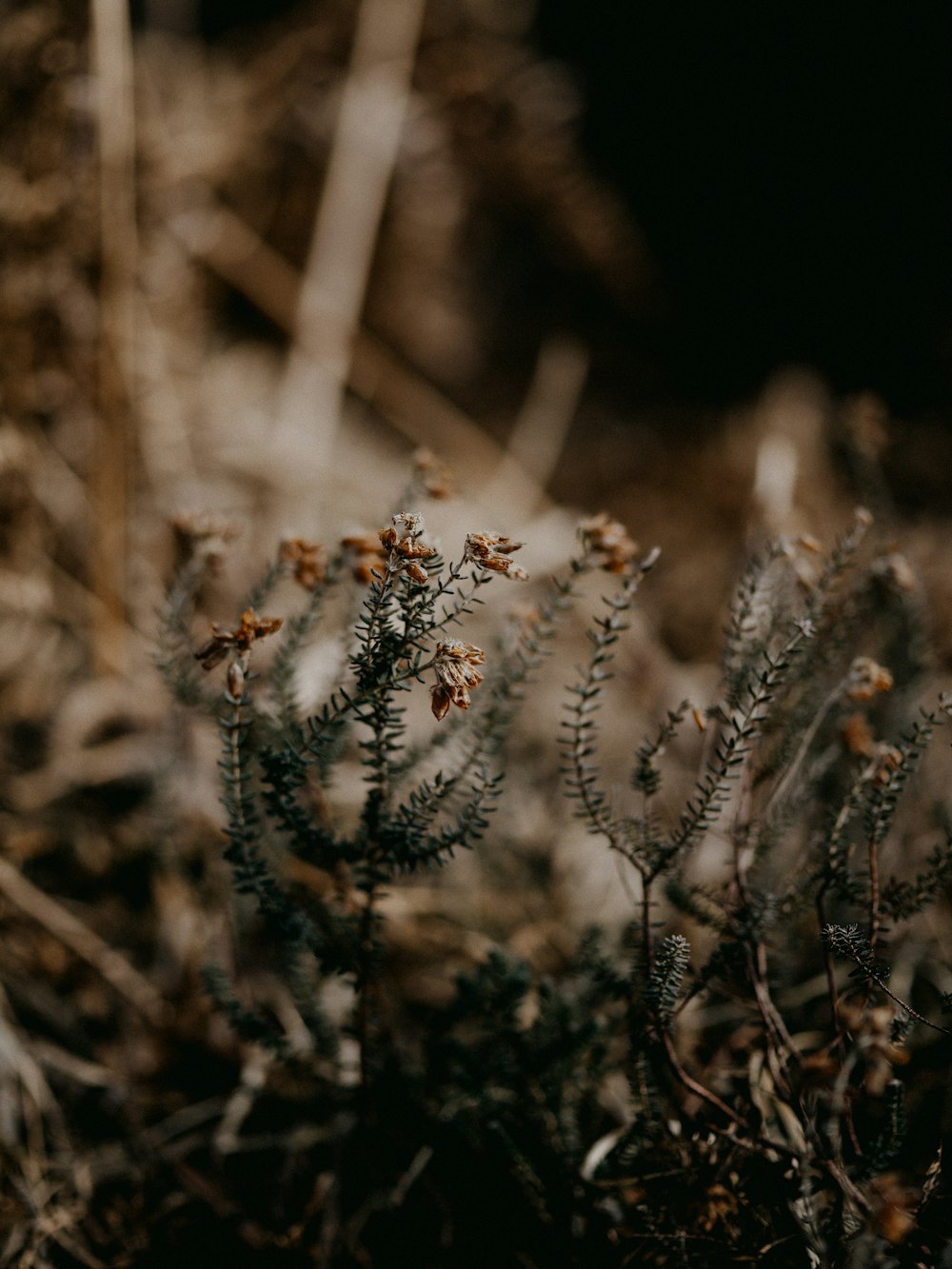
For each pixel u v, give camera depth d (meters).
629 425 0.79
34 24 0.46
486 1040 0.34
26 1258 0.31
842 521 0.61
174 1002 0.37
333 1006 0.35
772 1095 0.30
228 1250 0.32
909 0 0.87
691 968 0.30
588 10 0.95
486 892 0.39
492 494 0.67
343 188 0.74
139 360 0.54
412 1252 0.31
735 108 0.93
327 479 0.60
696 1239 0.27
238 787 0.26
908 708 0.35
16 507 0.48
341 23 0.75
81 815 0.43
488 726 0.30
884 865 0.34
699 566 0.62
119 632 0.46
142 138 0.55
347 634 0.30
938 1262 0.26
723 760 0.26
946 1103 0.31
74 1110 0.35
